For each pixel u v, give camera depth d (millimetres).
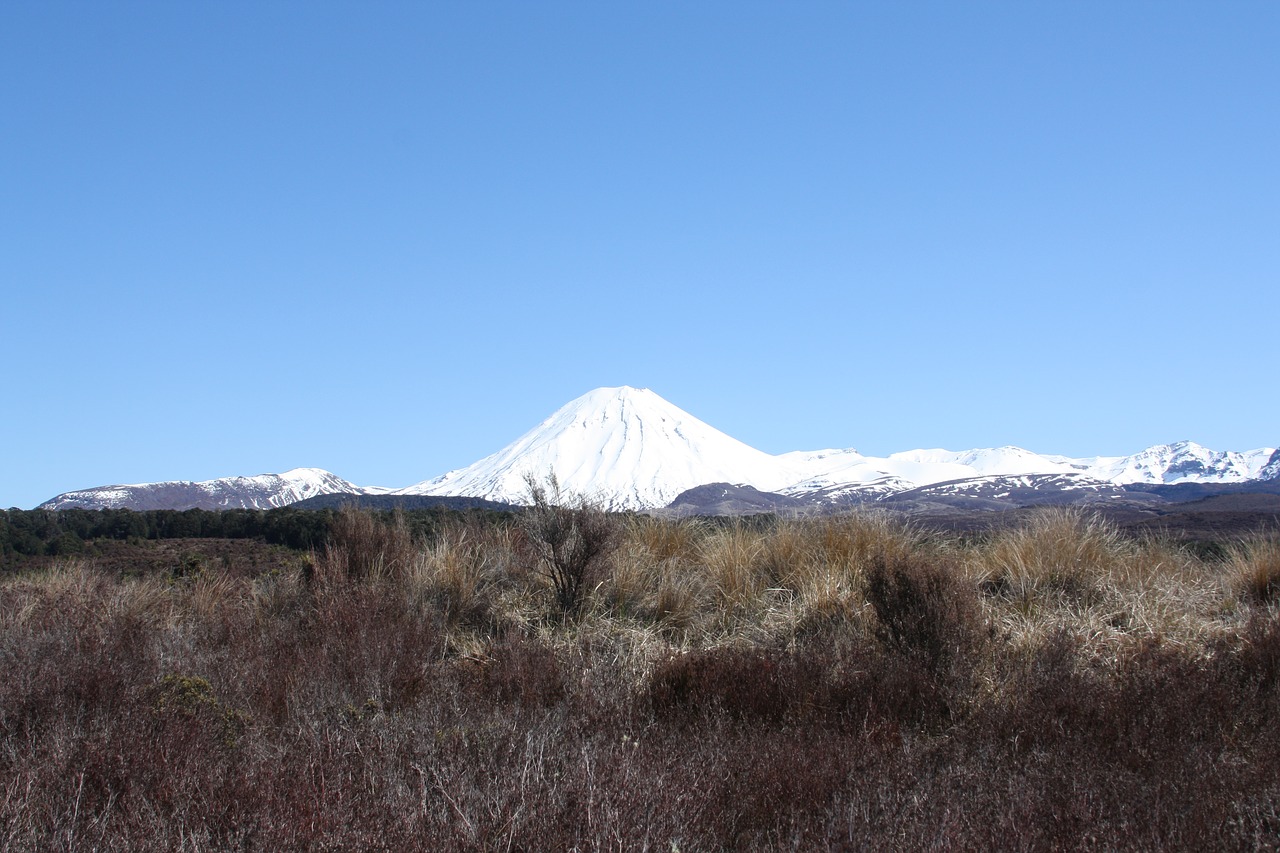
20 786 4871
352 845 4164
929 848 4332
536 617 9820
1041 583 9883
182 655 8062
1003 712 6633
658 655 8531
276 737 6121
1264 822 4805
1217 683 6926
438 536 11961
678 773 5090
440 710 6559
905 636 7844
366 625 8539
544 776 4922
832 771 5422
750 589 10117
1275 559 10250
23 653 7746
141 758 5262
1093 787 5105
